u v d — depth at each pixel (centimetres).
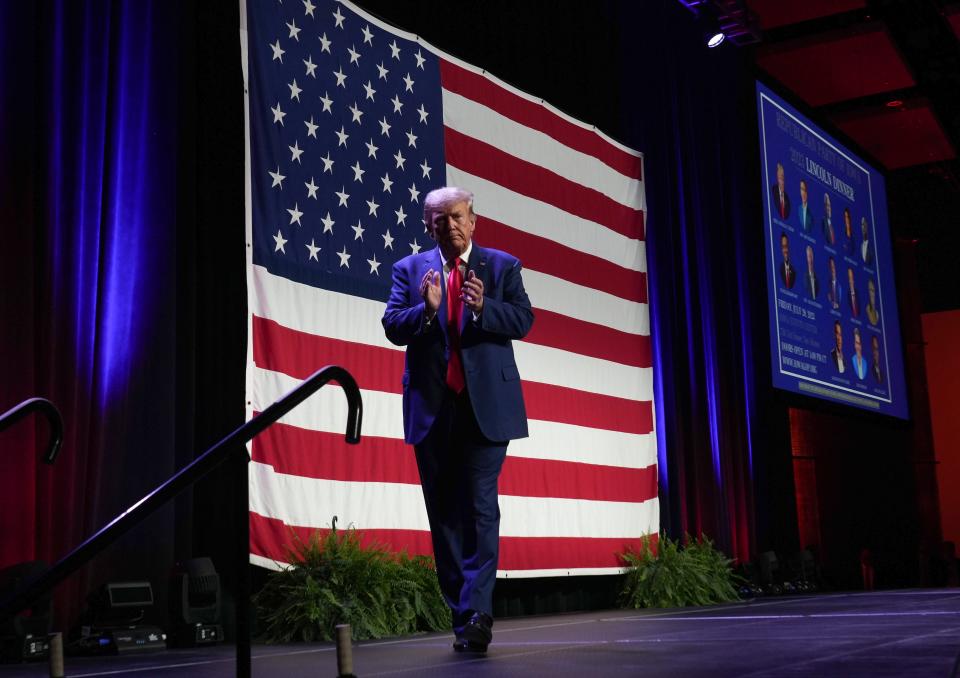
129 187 481
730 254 1015
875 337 1222
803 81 1234
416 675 221
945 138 1391
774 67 1195
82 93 463
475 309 291
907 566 1414
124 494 454
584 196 776
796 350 1037
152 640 388
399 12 676
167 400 475
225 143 526
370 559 474
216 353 500
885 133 1378
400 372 579
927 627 310
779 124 1091
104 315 461
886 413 1216
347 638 141
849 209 1217
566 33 830
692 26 999
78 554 162
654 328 856
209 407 491
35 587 159
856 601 555
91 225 460
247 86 523
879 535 1412
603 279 781
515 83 769
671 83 945
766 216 1030
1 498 402
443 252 318
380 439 557
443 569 312
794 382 1023
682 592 751
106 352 458
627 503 763
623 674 208
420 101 637
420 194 621
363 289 567
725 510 920
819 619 380
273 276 517
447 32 716
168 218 493
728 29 1030
